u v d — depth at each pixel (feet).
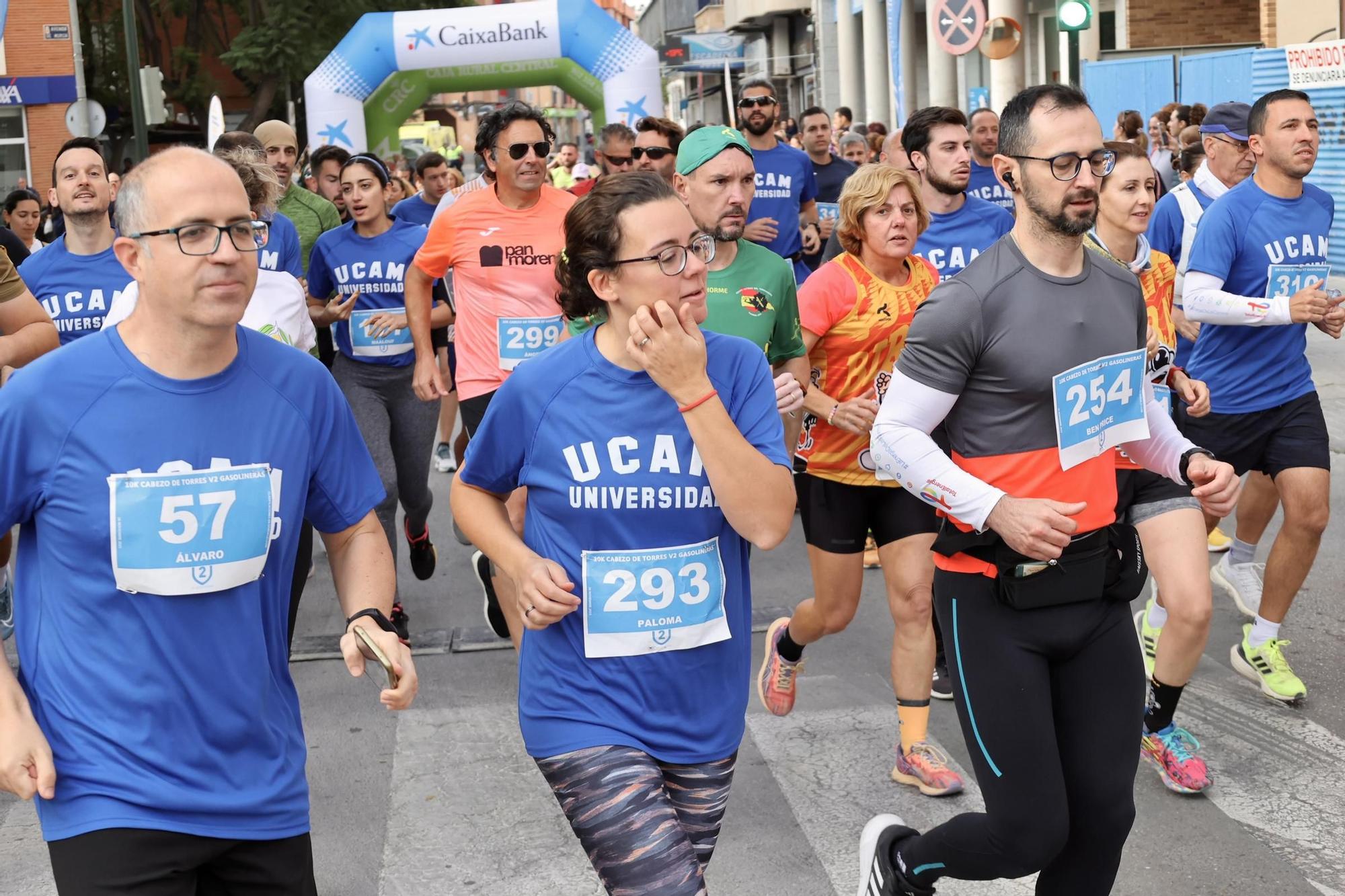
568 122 287.28
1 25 55.26
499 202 19.67
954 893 12.57
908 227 15.06
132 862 7.85
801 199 29.86
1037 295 10.18
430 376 20.49
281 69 118.52
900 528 14.58
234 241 8.05
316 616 21.63
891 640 19.70
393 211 33.42
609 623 9.15
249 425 8.41
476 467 9.71
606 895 12.73
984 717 10.09
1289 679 16.80
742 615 9.50
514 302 19.60
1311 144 16.69
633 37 58.90
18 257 22.61
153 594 8.11
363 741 16.58
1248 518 19.38
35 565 8.27
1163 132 46.55
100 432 8.09
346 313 20.68
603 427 9.19
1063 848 10.34
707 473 9.02
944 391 10.27
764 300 14.57
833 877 12.92
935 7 45.80
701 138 14.40
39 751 7.82
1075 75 77.10
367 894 12.89
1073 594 10.06
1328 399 32.99
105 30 124.88
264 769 8.40
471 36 58.59
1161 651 13.94
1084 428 10.31
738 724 9.50
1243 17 71.20
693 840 9.51
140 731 8.06
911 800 14.53
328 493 8.98
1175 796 14.46
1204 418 17.30
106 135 125.29
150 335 8.21
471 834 14.08
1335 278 47.75
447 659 19.61
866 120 108.58
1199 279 17.03
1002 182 10.41
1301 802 14.21
